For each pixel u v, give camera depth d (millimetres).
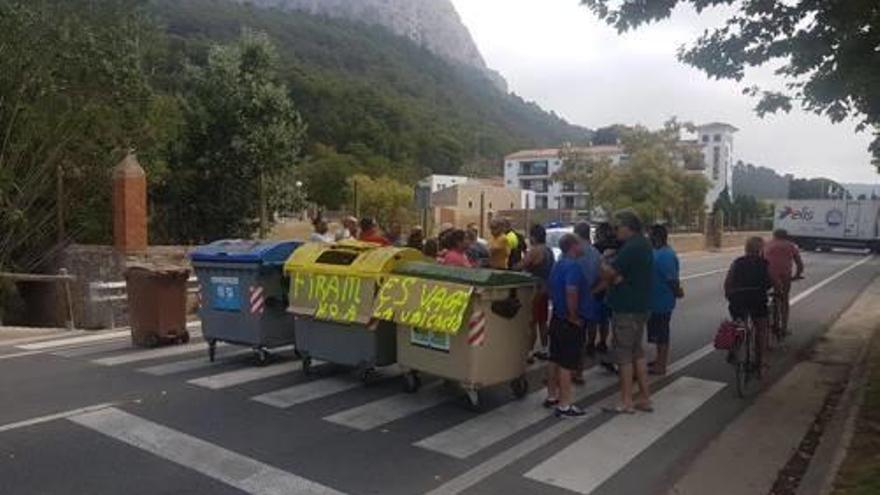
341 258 9117
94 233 20078
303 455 6391
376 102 103875
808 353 11602
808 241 47250
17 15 17953
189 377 9203
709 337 12844
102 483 5703
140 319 11359
